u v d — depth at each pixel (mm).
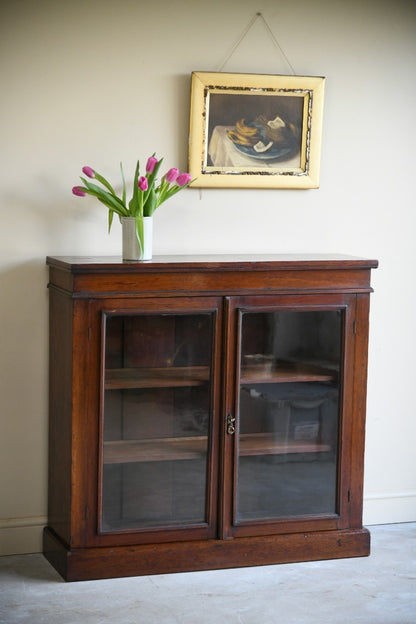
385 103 3605
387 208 3662
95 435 3051
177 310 3070
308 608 2926
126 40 3287
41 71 3211
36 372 3320
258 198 3512
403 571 3248
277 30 3447
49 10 3193
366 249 3656
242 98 3396
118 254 3369
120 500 3113
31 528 3359
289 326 3201
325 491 3322
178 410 3135
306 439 3275
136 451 3109
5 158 3209
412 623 2836
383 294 3693
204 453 3174
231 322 3123
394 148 3639
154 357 3084
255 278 3135
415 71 3621
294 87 3430
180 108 3373
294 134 3469
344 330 3256
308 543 3299
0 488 3322
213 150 3396
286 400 3230
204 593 3018
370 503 3752
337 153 3574
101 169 3316
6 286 3260
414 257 3715
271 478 3252
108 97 3293
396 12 3568
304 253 3584
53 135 3252
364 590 3074
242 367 3160
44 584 3068
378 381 3723
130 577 3129
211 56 3387
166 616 2846
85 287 2971
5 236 3242
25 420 3326
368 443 3736
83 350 3000
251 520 3238
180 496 3174
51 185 3270
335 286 3225
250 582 3117
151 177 3135
